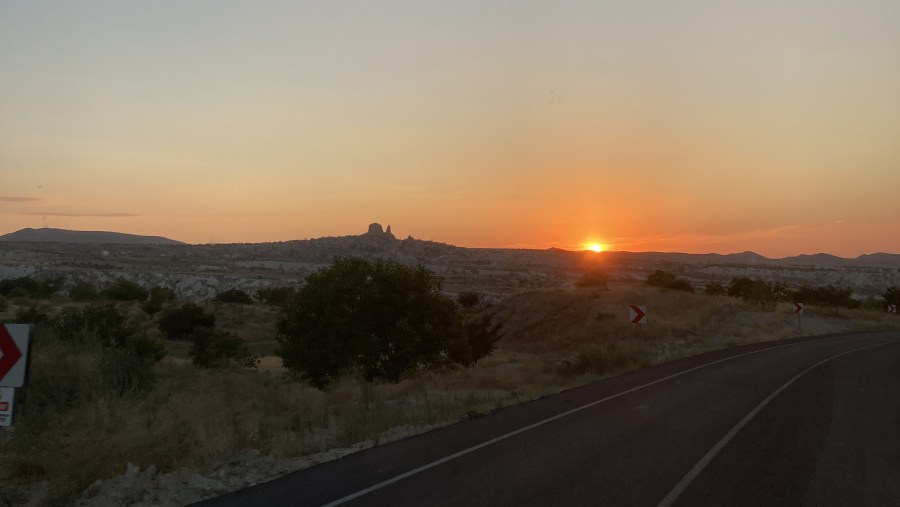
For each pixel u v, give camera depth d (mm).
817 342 35812
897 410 14328
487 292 114375
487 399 16750
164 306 66688
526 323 49594
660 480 8484
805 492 8039
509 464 9344
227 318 62812
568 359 27391
